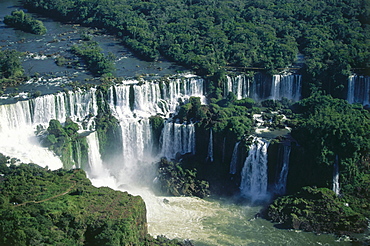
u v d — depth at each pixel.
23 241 170.88
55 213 180.25
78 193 197.62
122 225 179.62
